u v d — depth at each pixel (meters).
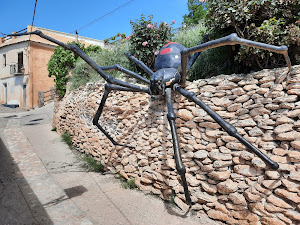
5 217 3.16
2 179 4.51
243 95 3.02
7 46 17.28
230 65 4.10
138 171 4.37
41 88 16.41
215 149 3.19
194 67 4.64
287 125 2.54
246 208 2.79
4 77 17.95
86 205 3.64
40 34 3.12
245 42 2.23
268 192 2.61
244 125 2.93
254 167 2.80
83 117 6.75
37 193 3.98
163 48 3.85
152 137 4.09
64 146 7.11
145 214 3.35
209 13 3.53
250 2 2.98
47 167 5.37
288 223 2.41
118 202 3.75
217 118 2.55
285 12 3.07
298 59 3.12
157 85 3.26
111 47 7.71
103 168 5.29
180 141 3.64
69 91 8.70
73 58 9.13
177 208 3.46
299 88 2.51
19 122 10.76
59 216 3.25
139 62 4.11
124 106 4.96
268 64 3.52
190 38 5.34
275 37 2.96
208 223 3.03
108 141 5.33
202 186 3.24
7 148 6.72
